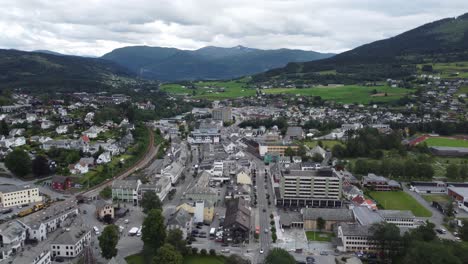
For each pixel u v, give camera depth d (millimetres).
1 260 193500
